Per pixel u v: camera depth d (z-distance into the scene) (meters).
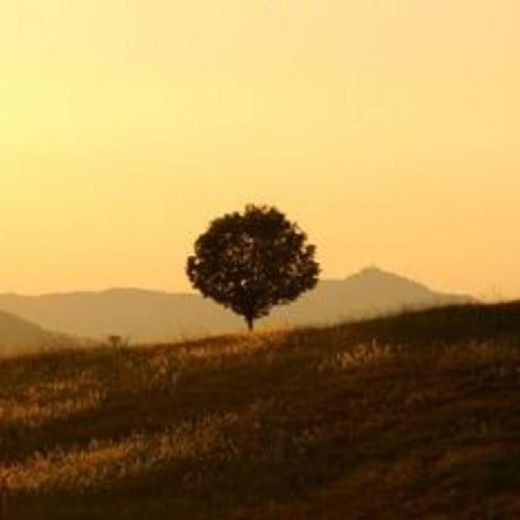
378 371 58.34
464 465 43.75
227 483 48.62
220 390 62.00
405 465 45.53
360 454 48.44
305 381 59.84
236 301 115.50
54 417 62.50
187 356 71.31
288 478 47.78
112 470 52.31
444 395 52.72
